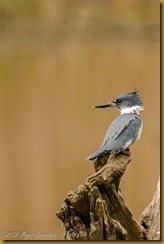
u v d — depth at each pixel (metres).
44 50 43.31
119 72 31.59
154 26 46.09
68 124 20.72
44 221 12.27
